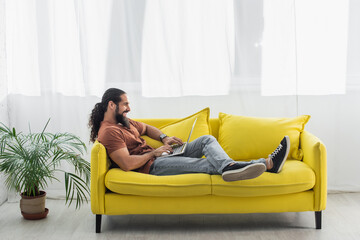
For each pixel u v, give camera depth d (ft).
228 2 11.81
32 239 9.21
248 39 11.93
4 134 10.19
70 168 12.13
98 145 9.24
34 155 9.57
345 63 11.93
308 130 12.21
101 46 11.87
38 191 10.49
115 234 9.43
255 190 9.03
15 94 11.85
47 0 11.64
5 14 11.66
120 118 10.09
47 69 11.84
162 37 11.91
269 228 9.65
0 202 11.56
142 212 9.29
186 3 11.80
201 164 9.46
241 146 10.53
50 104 11.91
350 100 12.09
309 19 11.82
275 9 11.81
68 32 11.71
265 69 11.98
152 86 12.06
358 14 11.80
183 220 10.25
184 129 10.75
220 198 9.26
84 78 11.87
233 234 9.34
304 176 9.12
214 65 12.00
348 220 10.08
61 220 10.34
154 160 9.84
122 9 11.81
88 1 11.70
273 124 10.69
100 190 9.21
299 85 12.04
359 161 12.24
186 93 12.12
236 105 12.14
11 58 11.79
